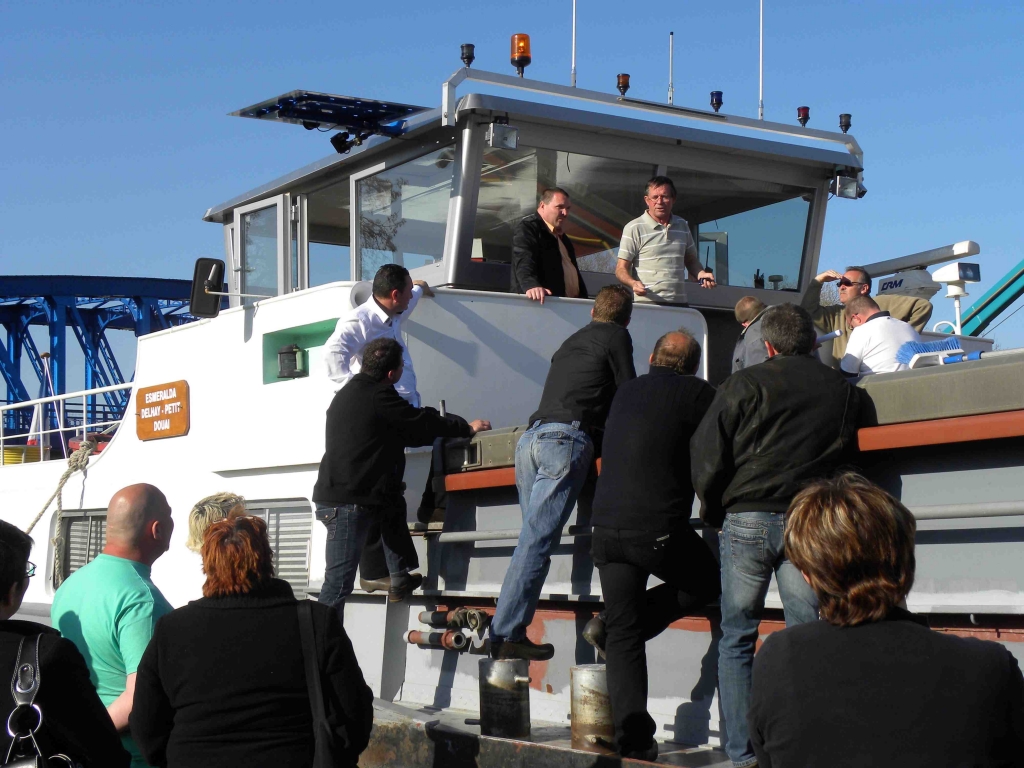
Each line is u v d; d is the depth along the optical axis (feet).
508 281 23.80
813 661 7.55
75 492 28.27
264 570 11.34
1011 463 11.76
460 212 22.86
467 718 16.83
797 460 12.32
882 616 7.54
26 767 9.49
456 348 20.68
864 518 7.61
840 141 26.78
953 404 11.96
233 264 29.25
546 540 15.47
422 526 18.88
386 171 24.59
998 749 7.15
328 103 22.54
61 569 28.89
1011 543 11.73
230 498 14.47
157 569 24.48
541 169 23.84
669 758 14.07
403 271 19.29
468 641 17.43
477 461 17.83
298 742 10.88
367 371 17.65
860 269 21.89
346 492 17.37
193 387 23.93
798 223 27.09
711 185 25.90
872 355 17.85
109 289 77.46
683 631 15.43
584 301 22.35
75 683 9.98
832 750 7.30
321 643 11.07
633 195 25.08
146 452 25.45
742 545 12.51
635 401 14.26
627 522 13.87
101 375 80.59
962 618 12.23
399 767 16.38
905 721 7.18
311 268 26.76
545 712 16.84
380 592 18.83
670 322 23.35
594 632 14.97
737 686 12.73
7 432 73.46
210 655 10.90
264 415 21.94
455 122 21.85
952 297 25.48
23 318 80.02
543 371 21.68
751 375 12.54
